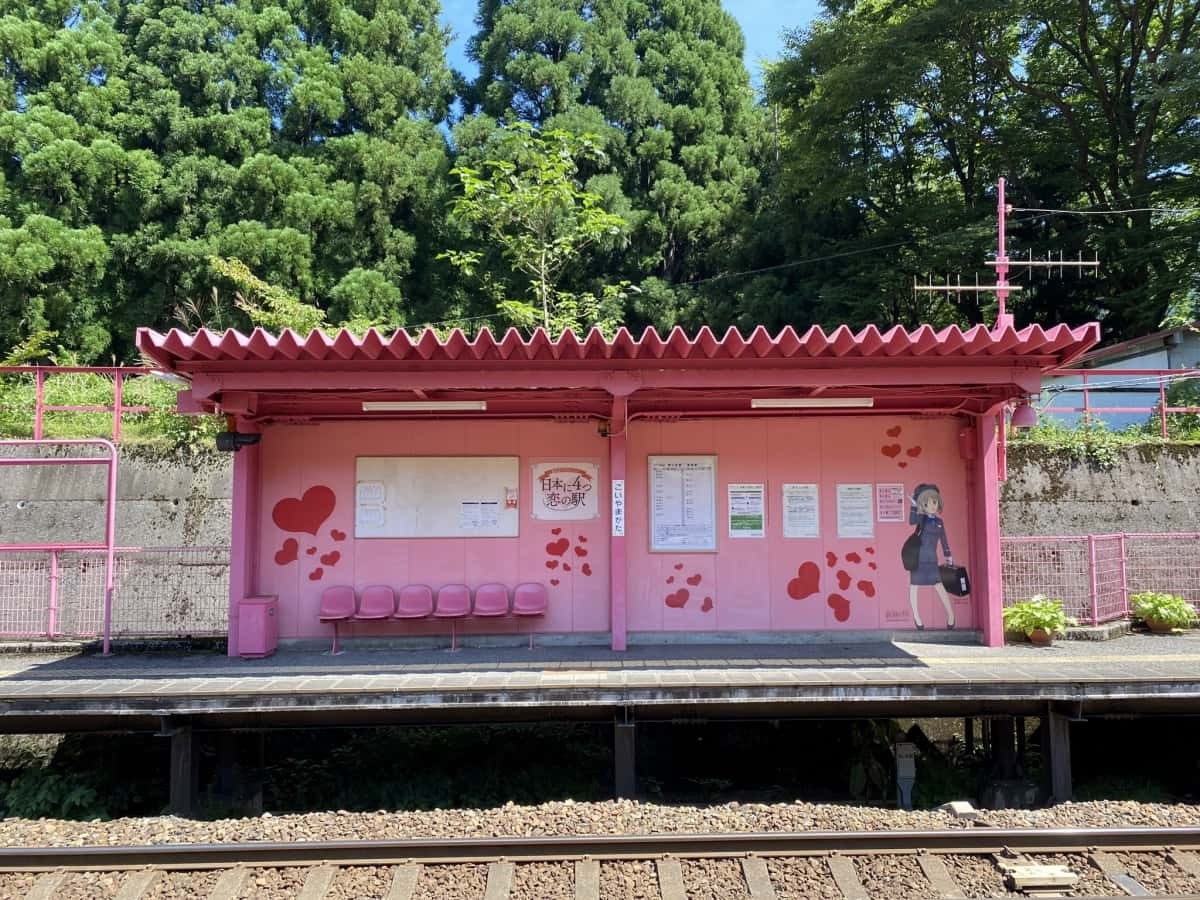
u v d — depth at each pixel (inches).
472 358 283.4
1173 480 477.4
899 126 831.7
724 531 341.1
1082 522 471.5
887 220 813.2
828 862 209.8
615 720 268.7
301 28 931.3
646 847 216.2
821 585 340.5
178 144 830.5
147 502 464.8
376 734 326.3
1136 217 720.3
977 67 781.9
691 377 294.5
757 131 986.7
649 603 339.0
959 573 341.1
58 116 770.8
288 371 289.1
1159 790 289.7
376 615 326.6
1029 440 502.3
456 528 340.2
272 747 324.2
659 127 936.9
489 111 968.3
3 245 707.4
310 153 879.7
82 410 495.2
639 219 893.8
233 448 326.3
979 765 318.7
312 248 847.7
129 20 858.8
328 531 339.0
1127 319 781.9
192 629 383.2
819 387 314.3
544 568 340.2
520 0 970.1
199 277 794.2
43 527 457.1
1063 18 731.4
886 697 263.9
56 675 289.9
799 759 325.7
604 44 966.4
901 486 343.6
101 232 778.2
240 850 212.1
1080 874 204.7
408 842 214.4
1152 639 354.0
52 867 208.7
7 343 738.8
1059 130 774.5
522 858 211.5
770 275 837.2
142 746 307.1
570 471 342.6
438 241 930.7
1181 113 699.4
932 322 868.0
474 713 275.9
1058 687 265.6
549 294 711.1
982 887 200.5
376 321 770.2
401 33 963.3
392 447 342.3
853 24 801.6
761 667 289.4
